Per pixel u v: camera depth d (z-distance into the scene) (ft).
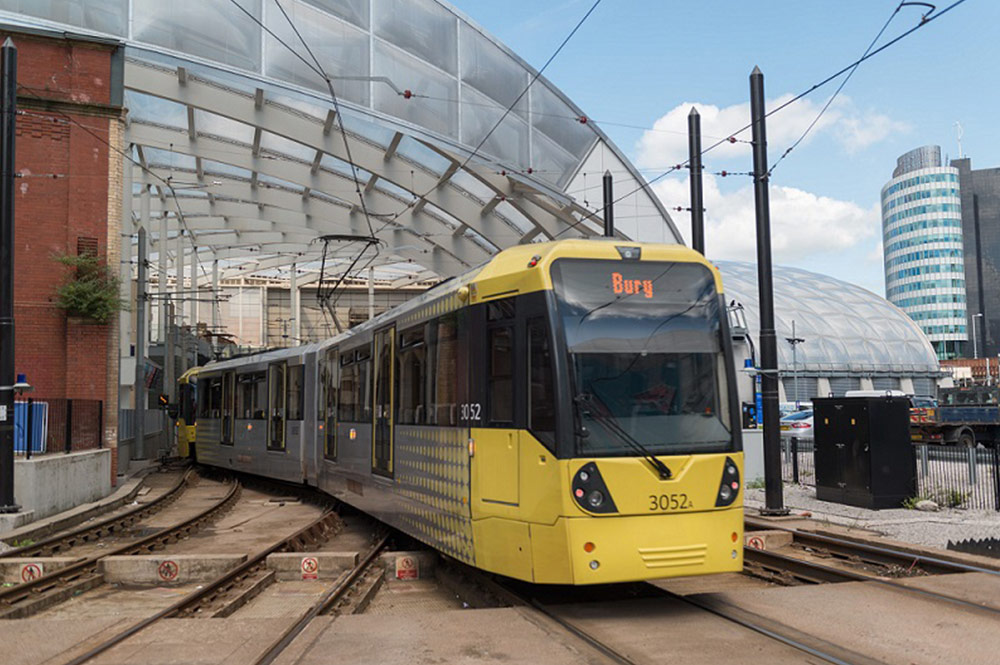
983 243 583.17
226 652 21.89
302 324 262.88
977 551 34.78
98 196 69.31
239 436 78.02
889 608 26.05
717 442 26.68
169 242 175.83
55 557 38.83
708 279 28.27
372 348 43.86
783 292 215.92
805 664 20.56
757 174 49.83
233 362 83.30
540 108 111.04
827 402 54.08
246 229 160.35
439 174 110.93
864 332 209.77
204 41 86.79
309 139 101.04
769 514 47.65
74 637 24.08
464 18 102.58
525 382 26.81
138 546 41.81
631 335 26.66
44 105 68.33
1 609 28.55
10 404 47.55
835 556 36.35
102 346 68.54
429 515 33.58
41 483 50.21
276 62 90.22
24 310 67.36
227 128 106.73
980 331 577.84
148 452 125.59
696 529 25.88
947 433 109.91
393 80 97.19
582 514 24.89
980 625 23.90
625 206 122.42
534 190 104.47
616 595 29.07
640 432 25.90
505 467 27.37
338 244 175.32
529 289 27.02
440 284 35.58
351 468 47.55
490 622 24.76
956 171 489.26
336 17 93.50
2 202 48.26
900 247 501.15
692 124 58.39
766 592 28.50
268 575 33.94
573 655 21.40
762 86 50.29
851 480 51.52
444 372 32.42
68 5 82.28
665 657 21.24
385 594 32.42
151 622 25.26
